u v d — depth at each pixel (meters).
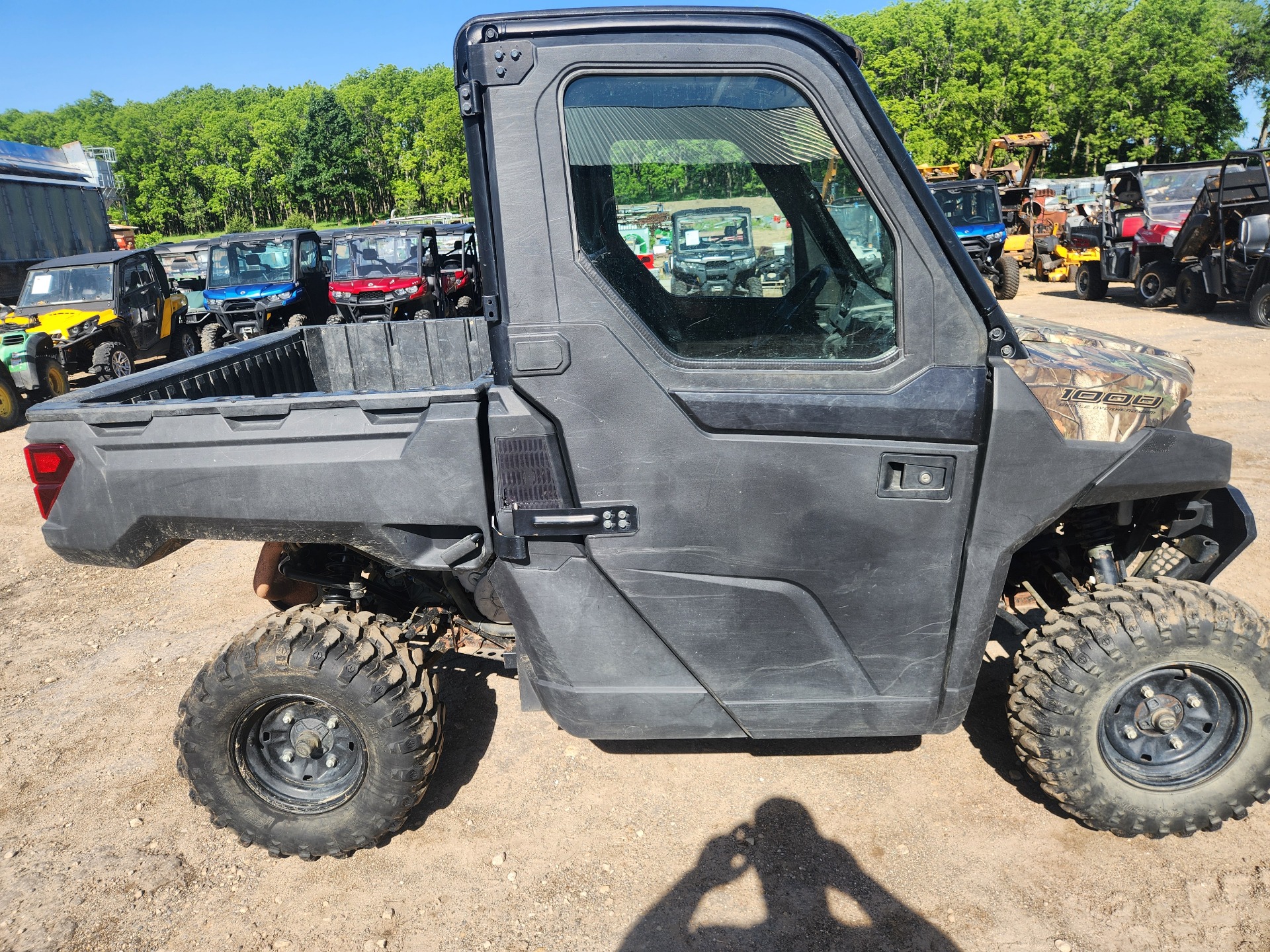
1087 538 2.79
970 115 62.59
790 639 2.31
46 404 2.50
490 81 1.98
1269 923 2.22
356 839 2.58
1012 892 2.38
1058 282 19.41
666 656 2.36
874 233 2.06
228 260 15.17
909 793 2.80
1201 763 2.46
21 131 130.62
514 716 3.38
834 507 2.18
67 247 18.55
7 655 4.20
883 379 2.11
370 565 3.00
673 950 2.26
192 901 2.54
